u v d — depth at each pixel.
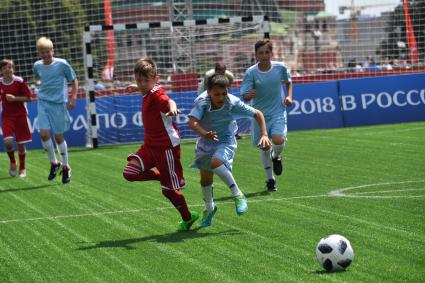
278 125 14.16
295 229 10.41
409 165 16.34
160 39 28.31
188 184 15.18
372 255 8.77
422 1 31.91
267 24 26.06
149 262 8.92
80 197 14.11
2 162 21.22
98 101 25.81
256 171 16.66
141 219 11.70
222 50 29.23
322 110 27.05
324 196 12.97
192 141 25.20
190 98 26.19
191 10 27.52
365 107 27.09
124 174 10.58
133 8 32.00
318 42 41.81
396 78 27.27
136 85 10.86
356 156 18.25
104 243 10.09
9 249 9.98
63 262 9.15
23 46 28.80
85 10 29.92
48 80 16.20
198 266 8.62
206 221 10.91
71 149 24.62
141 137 26.02
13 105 17.55
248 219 11.27
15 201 14.01
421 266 8.23
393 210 11.48
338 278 7.85
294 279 7.90
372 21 37.28
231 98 10.81
